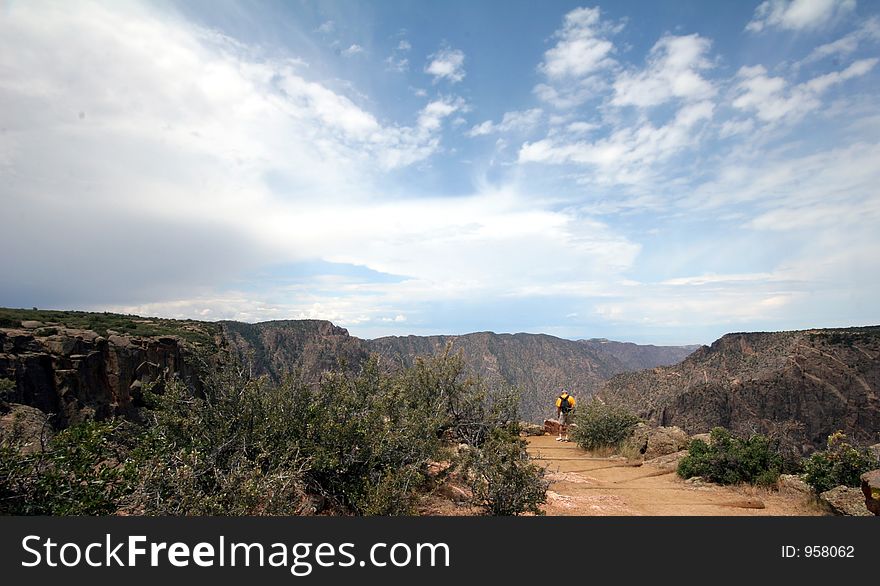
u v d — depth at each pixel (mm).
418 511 6781
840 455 9445
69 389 17422
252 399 6984
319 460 6664
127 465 5320
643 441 14867
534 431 19297
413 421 8086
